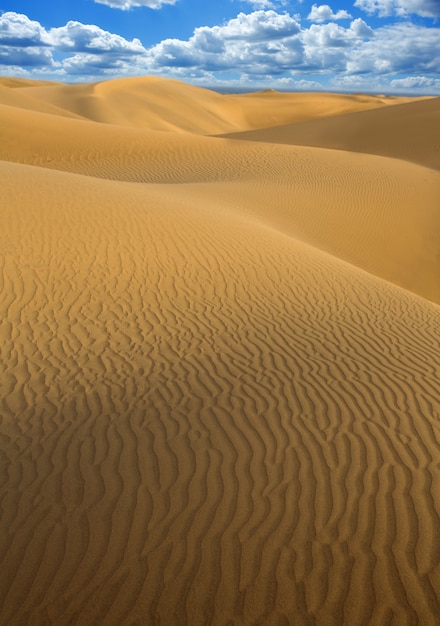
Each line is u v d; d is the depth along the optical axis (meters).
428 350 7.93
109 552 4.09
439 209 21.12
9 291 9.37
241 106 106.81
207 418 5.94
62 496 4.71
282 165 26.31
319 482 4.84
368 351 7.81
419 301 10.50
